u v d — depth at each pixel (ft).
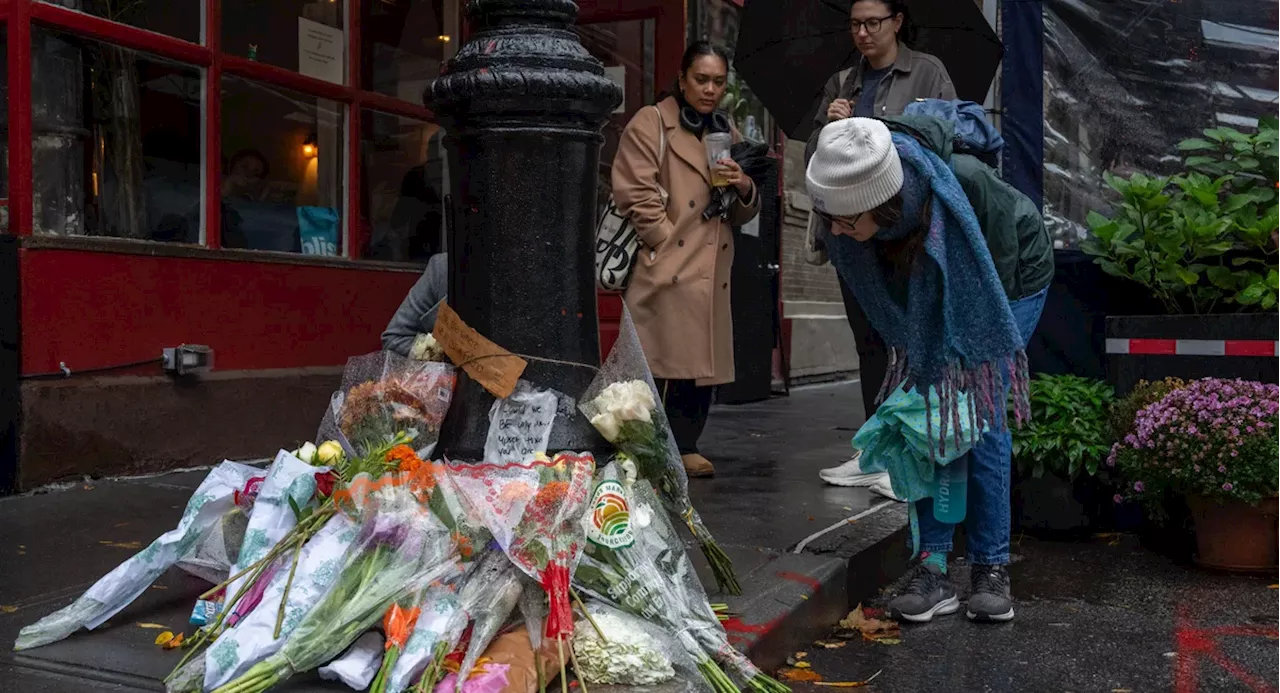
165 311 16.62
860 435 12.03
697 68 17.21
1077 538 16.48
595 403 9.52
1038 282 11.89
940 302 10.60
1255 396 14.29
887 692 10.03
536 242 9.45
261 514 8.61
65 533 12.57
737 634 9.79
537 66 9.23
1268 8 17.94
